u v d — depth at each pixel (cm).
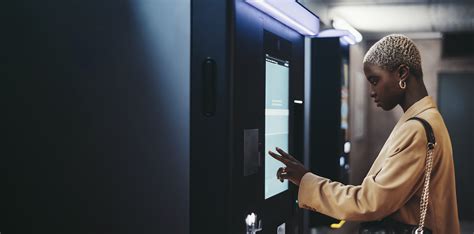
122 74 242
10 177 259
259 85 266
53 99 253
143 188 240
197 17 233
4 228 260
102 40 245
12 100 258
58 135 253
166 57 236
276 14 277
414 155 204
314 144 641
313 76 636
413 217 213
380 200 205
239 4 238
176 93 236
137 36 240
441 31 964
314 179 227
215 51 231
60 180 253
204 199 233
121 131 243
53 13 252
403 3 650
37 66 255
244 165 247
